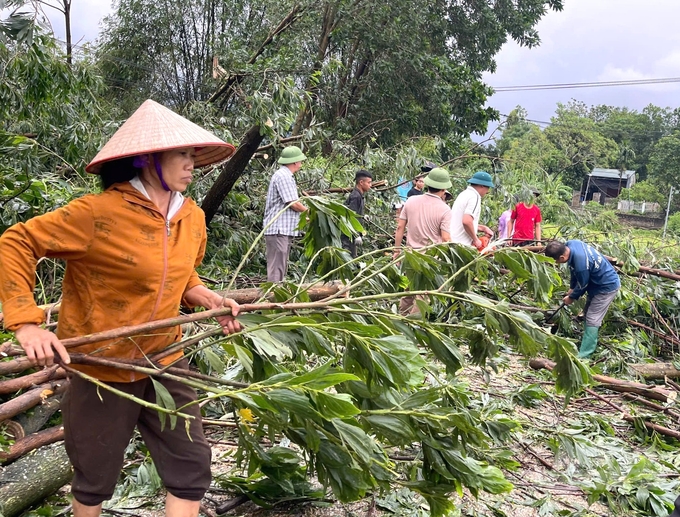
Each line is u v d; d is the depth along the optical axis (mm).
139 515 2896
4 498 2635
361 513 3090
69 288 2225
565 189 9375
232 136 7977
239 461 2990
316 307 2777
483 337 3215
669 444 4617
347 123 17922
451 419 2781
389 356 2600
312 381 2266
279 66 10648
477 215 6570
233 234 7676
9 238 2016
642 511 3365
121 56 21469
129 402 2285
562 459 4059
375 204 9023
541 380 5703
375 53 19016
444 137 18547
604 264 6281
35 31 5340
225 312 2432
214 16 21188
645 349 6746
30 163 5980
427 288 3531
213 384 3037
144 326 2186
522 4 23344
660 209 40281
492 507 3320
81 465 2254
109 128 7695
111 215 2094
